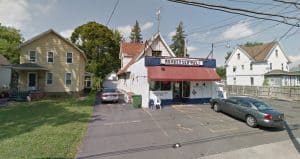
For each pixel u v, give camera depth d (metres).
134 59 31.25
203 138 10.88
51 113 16.30
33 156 7.57
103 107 20.27
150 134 11.31
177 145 9.69
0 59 32.75
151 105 20.19
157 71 19.94
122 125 13.15
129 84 28.72
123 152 8.67
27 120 13.72
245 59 49.16
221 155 8.70
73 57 29.50
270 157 8.74
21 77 27.14
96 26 43.62
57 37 28.69
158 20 28.98
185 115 16.48
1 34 49.03
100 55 44.16
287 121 15.62
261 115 13.06
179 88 22.91
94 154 8.38
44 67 27.11
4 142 9.08
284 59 49.38
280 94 31.98
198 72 21.23
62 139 9.73
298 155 9.02
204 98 22.80
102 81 46.97
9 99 24.66
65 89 29.03
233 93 41.28
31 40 27.08
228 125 13.80
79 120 14.04
